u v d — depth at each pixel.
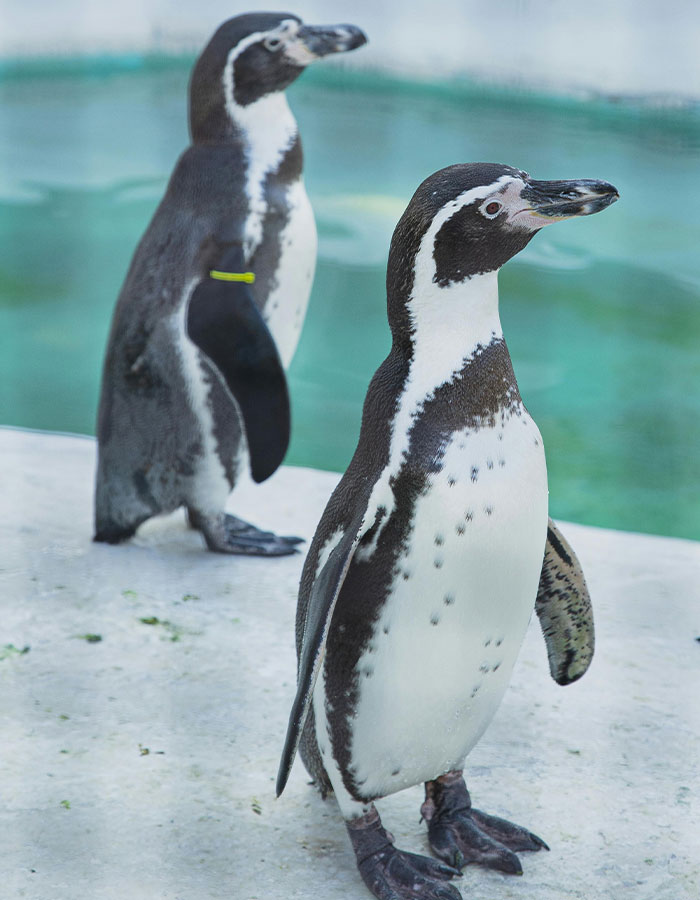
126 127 15.27
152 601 4.28
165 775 3.17
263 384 4.45
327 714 2.71
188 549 4.88
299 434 7.84
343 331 9.66
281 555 4.81
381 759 2.73
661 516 6.45
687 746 3.37
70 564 4.61
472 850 2.84
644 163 12.68
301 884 2.76
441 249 2.48
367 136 13.79
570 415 7.97
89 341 9.71
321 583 2.50
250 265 4.54
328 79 16.84
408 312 2.54
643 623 4.19
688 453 7.32
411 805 3.13
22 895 2.65
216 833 2.94
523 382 8.55
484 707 2.75
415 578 2.51
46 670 3.71
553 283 10.39
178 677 3.70
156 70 18.47
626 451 7.34
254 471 4.57
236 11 18.61
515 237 2.50
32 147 14.16
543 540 2.60
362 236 11.19
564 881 2.77
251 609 4.24
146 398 4.62
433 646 2.58
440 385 2.51
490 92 15.19
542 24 15.36
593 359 8.86
